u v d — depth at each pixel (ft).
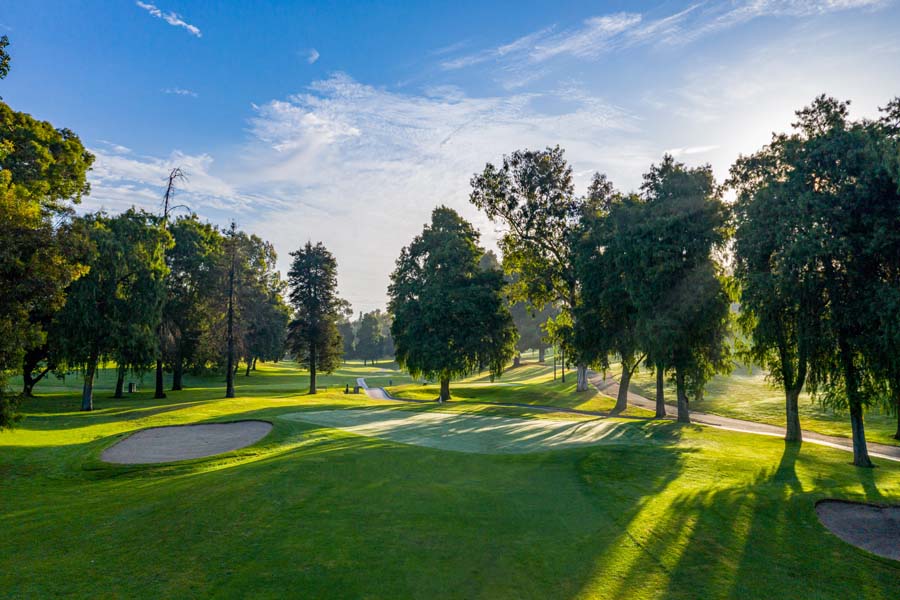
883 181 56.54
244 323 165.07
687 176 99.40
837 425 108.47
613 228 113.50
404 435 75.00
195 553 27.25
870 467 63.31
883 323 56.24
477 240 164.14
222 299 157.17
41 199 90.33
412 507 35.06
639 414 124.26
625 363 123.13
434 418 100.07
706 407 138.72
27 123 91.66
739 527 34.63
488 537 30.17
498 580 24.80
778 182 67.97
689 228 93.25
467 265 156.15
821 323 66.59
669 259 93.61
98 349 113.80
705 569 27.76
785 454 69.00
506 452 60.95
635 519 34.91
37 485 49.49
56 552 27.99
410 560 26.48
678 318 94.43
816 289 64.44
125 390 175.94
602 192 146.00
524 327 296.10
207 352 160.86
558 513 35.50
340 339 193.47
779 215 66.44
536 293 151.02
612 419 103.96
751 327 82.89
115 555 27.32
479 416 104.78
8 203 53.31
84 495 43.68
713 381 180.34
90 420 94.12
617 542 30.50
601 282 114.21
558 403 151.64
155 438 74.49
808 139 67.15
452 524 32.01
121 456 62.34
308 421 90.33
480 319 145.38
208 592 23.00
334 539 28.96
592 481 45.75
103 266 111.86
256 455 61.26
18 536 30.83
